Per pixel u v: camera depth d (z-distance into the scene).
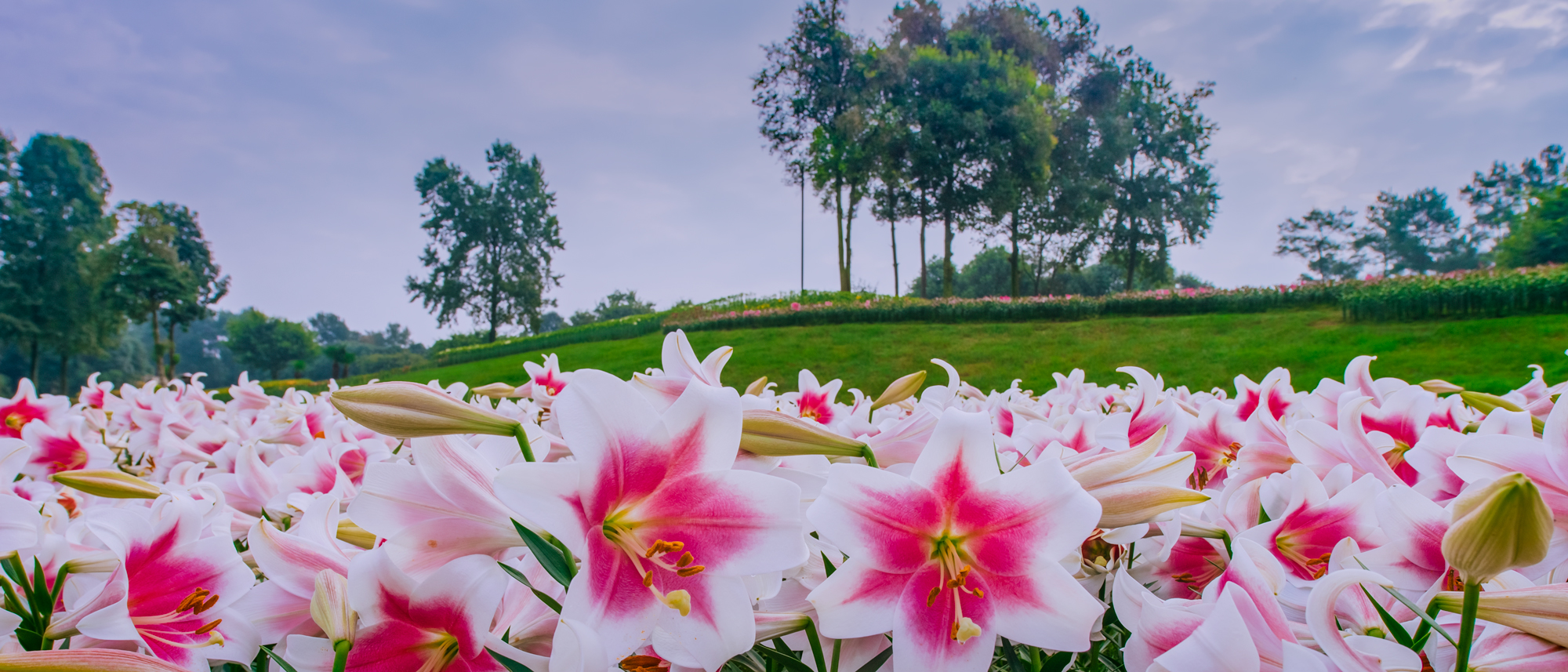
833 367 24.36
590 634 0.62
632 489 0.73
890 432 1.15
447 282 61.22
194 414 3.29
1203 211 48.75
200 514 0.98
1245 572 0.72
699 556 0.74
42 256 50.09
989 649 0.75
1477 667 0.73
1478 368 17.52
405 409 0.76
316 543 0.88
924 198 43.69
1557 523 0.88
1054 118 47.34
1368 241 63.47
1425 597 0.84
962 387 3.33
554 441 0.99
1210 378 20.34
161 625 0.91
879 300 36.09
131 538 0.92
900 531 0.76
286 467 1.60
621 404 0.72
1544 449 0.87
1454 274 23.97
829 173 45.62
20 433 2.91
